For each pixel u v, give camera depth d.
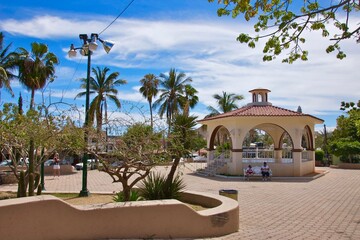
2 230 6.18
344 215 11.24
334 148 36.03
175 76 48.06
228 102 52.31
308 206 13.00
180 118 10.67
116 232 7.21
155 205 7.56
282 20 6.37
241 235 8.30
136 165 9.45
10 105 10.92
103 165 9.40
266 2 6.38
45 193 13.39
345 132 37.31
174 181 10.73
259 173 23.33
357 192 17.27
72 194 13.33
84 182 12.68
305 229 9.14
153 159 9.34
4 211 6.21
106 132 9.82
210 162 28.34
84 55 13.61
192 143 10.62
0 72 28.33
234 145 25.45
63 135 10.17
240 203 13.65
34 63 31.88
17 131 10.23
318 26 6.41
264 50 6.81
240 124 25.48
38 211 6.54
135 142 9.30
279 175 25.50
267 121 25.56
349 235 8.48
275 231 8.83
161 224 7.57
